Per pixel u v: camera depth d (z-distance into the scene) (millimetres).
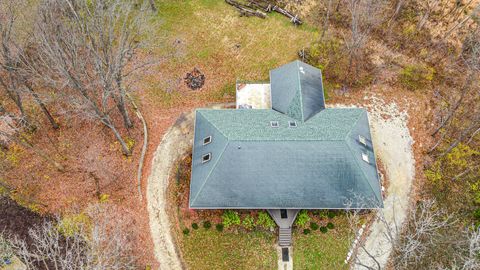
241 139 34812
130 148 41312
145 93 45406
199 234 36750
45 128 41938
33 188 38188
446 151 41125
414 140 43344
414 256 33406
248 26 52375
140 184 39156
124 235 36156
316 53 49594
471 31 51750
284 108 39531
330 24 52969
